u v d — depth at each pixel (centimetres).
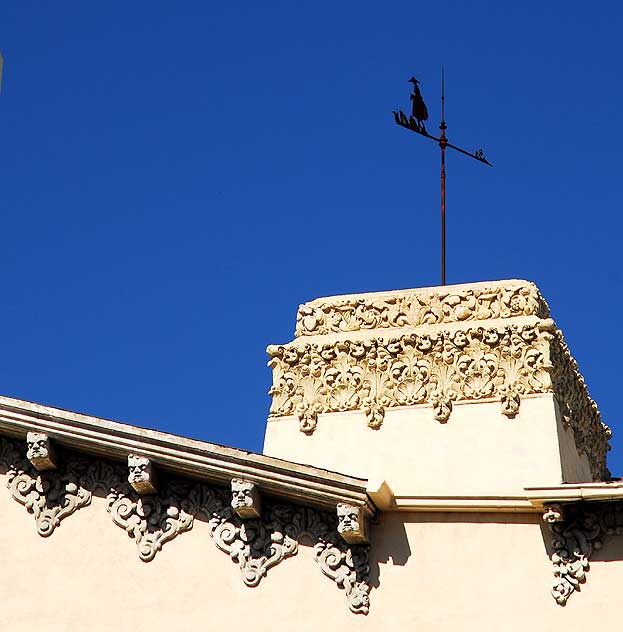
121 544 5447
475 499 5209
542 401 5450
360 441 5534
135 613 5344
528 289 5625
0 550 5512
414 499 5244
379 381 5600
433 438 5475
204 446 5366
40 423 5509
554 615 5066
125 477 5525
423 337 5606
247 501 5300
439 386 5544
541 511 5175
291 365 5706
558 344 5597
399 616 5159
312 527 5328
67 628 5366
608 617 5025
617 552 5094
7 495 5584
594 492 5069
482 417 5469
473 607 5125
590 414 5903
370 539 5272
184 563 5381
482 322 5603
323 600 5234
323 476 5238
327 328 5741
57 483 5566
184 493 5462
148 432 5416
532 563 5144
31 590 5441
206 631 5272
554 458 5353
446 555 5209
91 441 5469
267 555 5325
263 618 5253
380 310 5712
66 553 5475
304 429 5594
